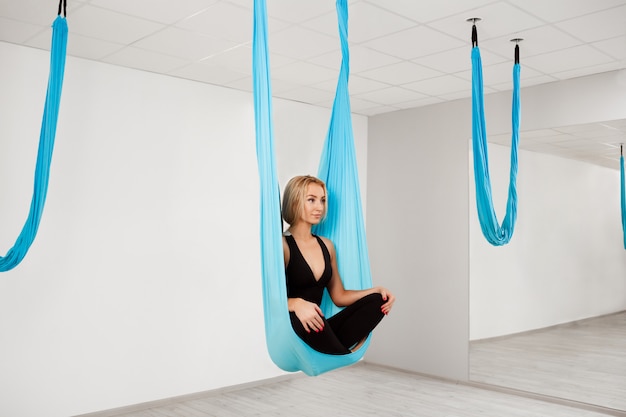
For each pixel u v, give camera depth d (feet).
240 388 18.26
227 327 18.03
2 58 14.02
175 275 16.89
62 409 14.58
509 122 18.57
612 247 15.75
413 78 17.26
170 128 17.02
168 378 16.61
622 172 15.85
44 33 13.46
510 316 18.16
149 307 16.29
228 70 16.48
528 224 17.97
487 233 13.94
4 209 13.92
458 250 19.54
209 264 17.69
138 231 16.17
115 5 11.84
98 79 15.61
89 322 15.14
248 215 18.76
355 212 9.70
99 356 15.28
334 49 14.58
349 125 9.80
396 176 21.72
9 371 13.83
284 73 16.84
